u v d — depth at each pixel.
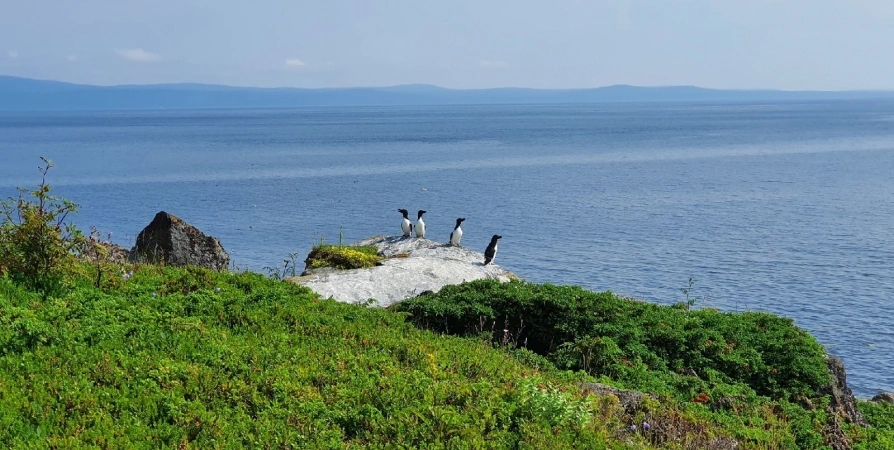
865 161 140.75
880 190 98.19
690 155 157.50
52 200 17.36
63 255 16.38
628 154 161.25
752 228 70.06
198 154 169.62
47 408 10.73
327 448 10.63
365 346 15.13
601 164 137.88
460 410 12.11
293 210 80.69
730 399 16.59
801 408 17.08
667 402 15.14
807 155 155.50
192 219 74.19
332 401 12.05
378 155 163.25
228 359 13.18
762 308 44.06
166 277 17.89
